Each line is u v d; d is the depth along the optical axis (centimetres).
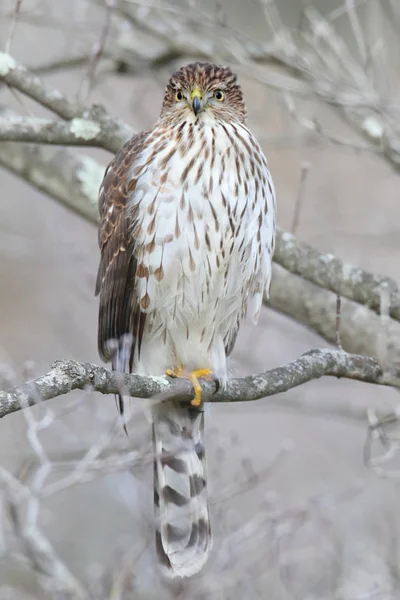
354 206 1717
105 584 1130
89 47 1407
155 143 1039
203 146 1016
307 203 1728
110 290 1055
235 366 1159
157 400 948
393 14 1461
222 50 1405
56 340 1567
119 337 1059
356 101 1291
